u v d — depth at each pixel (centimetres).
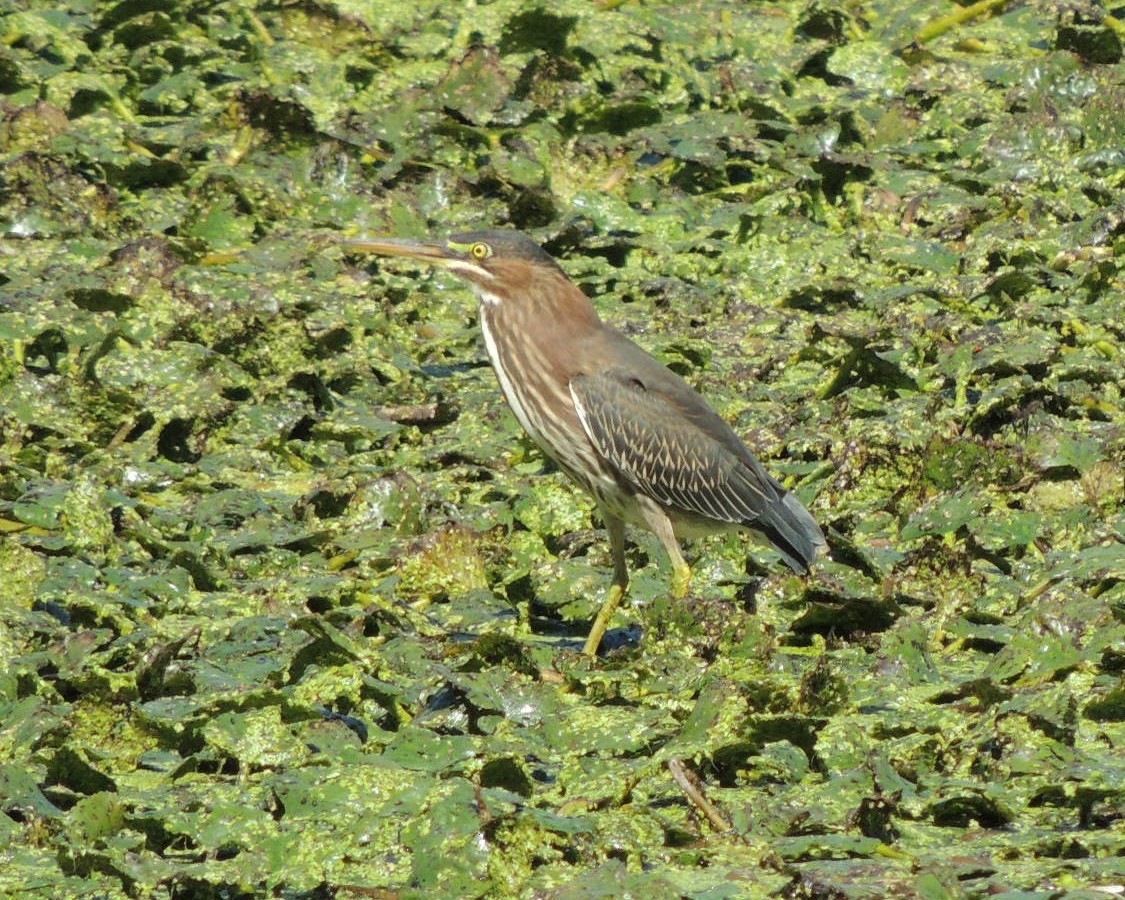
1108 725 992
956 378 1462
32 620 1082
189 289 1502
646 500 1241
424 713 1005
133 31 2031
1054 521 1234
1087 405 1434
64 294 1476
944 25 2247
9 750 948
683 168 1888
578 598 1188
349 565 1220
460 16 2147
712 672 1055
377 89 1981
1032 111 1973
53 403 1363
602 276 1677
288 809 895
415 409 1428
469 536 1209
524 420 1284
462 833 829
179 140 1820
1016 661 1041
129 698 998
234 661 1053
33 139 1778
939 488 1312
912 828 887
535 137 1856
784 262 1722
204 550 1187
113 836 865
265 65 2011
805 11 2197
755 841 871
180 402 1377
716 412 1253
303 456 1374
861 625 1134
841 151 1923
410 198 1755
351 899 820
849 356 1469
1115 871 820
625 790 916
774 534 1219
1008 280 1619
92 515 1195
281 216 1734
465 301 1669
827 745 948
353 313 1547
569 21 2045
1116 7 2292
